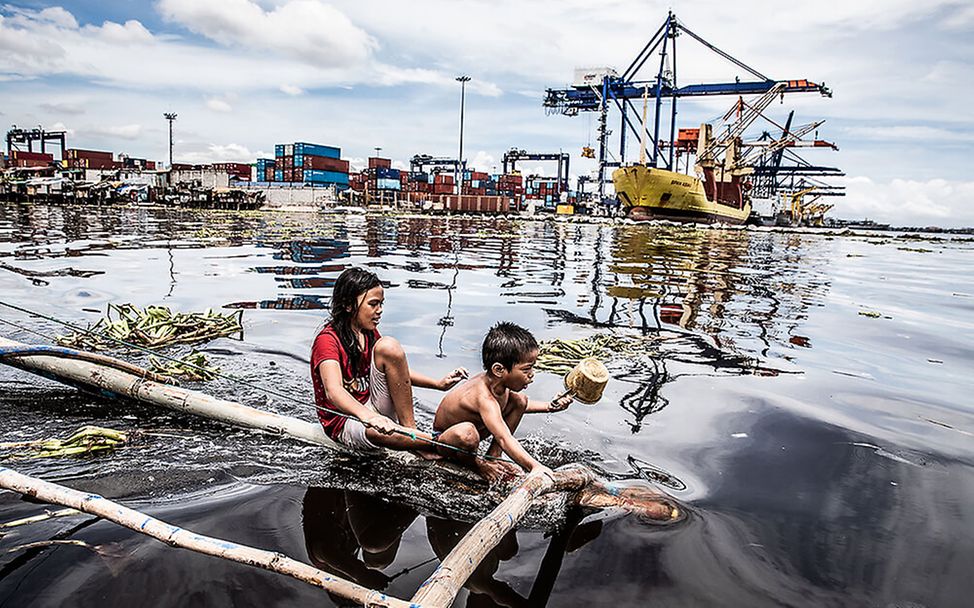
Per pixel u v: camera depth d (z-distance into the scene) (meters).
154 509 2.65
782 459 3.42
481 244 19.39
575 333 6.48
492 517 2.32
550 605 2.07
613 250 18.77
